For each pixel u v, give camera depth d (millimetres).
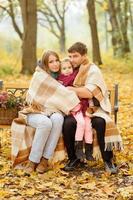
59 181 5863
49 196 5422
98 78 6379
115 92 7086
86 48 6488
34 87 6453
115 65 24125
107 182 5891
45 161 6262
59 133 6273
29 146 6398
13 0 29391
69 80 6461
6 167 6402
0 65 20922
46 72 6453
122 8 36969
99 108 6395
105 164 6270
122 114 10617
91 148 6309
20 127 6348
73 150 6336
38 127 6211
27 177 6059
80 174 6211
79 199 5340
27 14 19344
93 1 24969
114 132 6254
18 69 21031
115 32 29922
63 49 45438
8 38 53000
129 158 6812
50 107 6359
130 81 17375
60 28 45594
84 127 6223
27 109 6383
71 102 6297
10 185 5781
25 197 5379
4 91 6754
